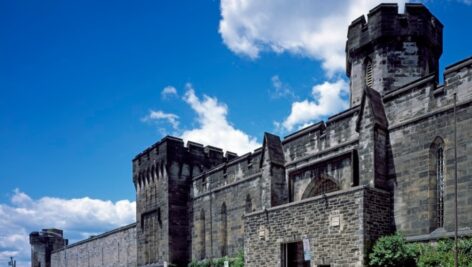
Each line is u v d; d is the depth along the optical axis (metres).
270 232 34.91
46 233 107.31
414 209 29.06
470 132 26.81
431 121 29.03
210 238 50.31
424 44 37.69
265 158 40.06
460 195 26.80
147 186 60.00
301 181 38.41
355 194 29.16
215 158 59.00
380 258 27.27
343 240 29.31
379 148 31.02
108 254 75.25
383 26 37.69
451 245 25.80
